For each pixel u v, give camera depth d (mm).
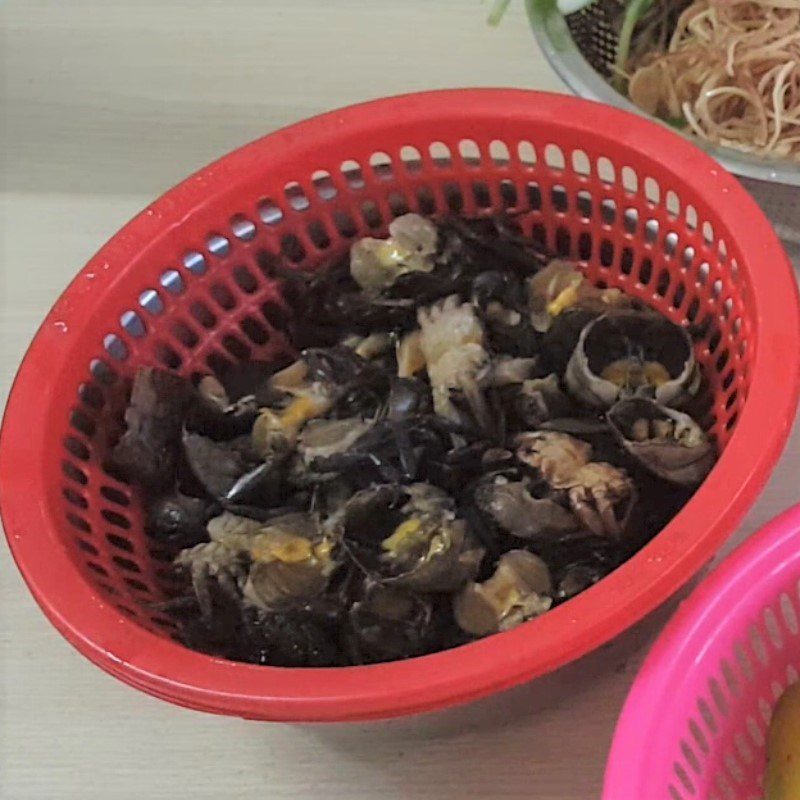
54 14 851
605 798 502
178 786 593
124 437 617
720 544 508
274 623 575
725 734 547
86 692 617
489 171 658
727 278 594
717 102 786
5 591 645
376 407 631
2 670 625
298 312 673
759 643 556
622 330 619
